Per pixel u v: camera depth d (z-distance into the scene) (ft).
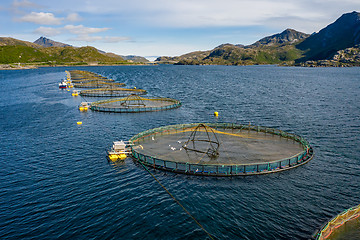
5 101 425.28
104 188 139.64
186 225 108.37
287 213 116.67
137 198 129.49
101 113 323.57
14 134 242.78
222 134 219.82
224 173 149.89
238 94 490.49
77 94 479.00
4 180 150.20
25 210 120.16
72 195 132.87
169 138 210.59
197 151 178.91
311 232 104.22
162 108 342.23
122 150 179.73
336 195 131.64
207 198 128.67
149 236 101.65
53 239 100.68
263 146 188.34
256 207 121.08
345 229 101.81
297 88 577.02
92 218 113.60
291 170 158.40
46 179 151.02
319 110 335.88
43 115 319.27
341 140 216.95
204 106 371.15
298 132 240.53
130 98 415.64
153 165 161.38
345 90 527.81
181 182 144.66
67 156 185.98
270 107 360.28
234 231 104.63
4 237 101.96
